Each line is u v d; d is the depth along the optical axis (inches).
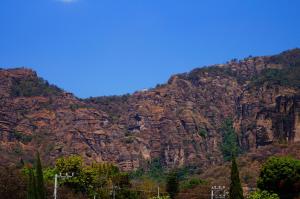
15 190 4195.4
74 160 5369.1
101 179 5689.0
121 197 5703.7
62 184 5152.6
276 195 4372.5
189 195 6146.7
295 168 4682.6
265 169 4778.5
